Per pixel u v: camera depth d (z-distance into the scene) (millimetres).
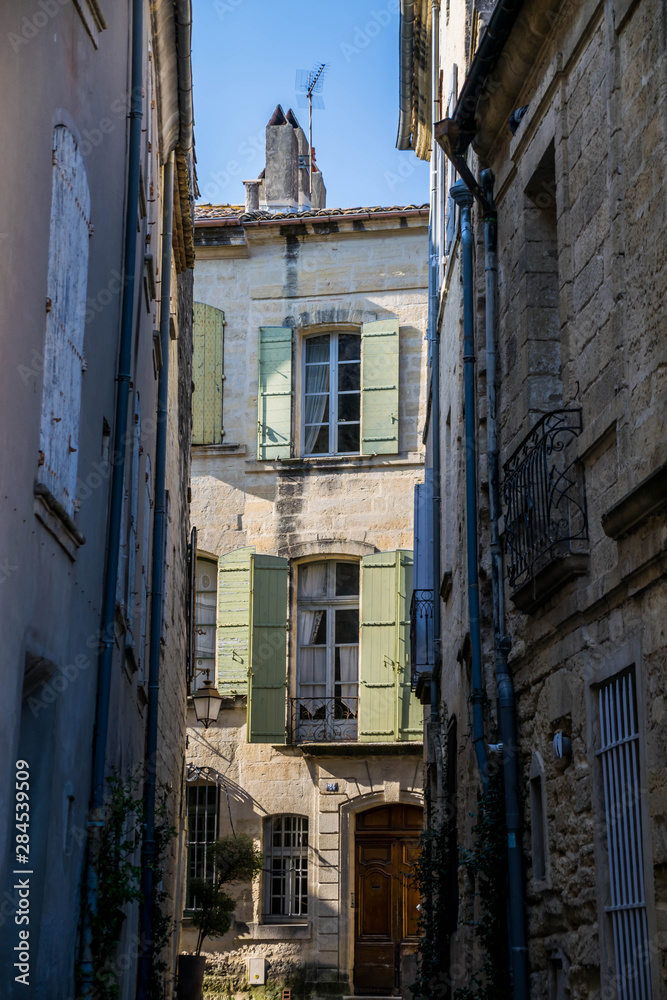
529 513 8500
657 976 6199
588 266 7875
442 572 15109
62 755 7309
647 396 6730
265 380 24109
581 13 8125
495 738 9664
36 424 6473
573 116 8344
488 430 10164
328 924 21656
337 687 22953
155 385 13484
